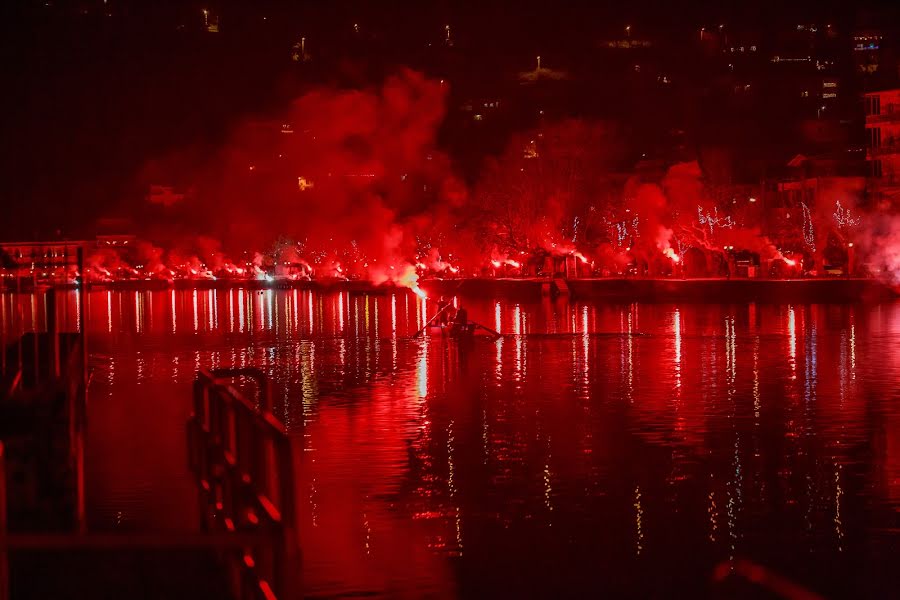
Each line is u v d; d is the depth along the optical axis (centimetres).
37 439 1227
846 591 1119
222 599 924
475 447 1830
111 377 3000
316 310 6531
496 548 1251
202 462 1159
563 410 2230
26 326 4509
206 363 3362
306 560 1216
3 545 543
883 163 7762
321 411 2269
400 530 1334
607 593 1114
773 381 2642
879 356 3197
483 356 3394
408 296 8525
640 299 6900
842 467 1647
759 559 1218
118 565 1045
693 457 1731
